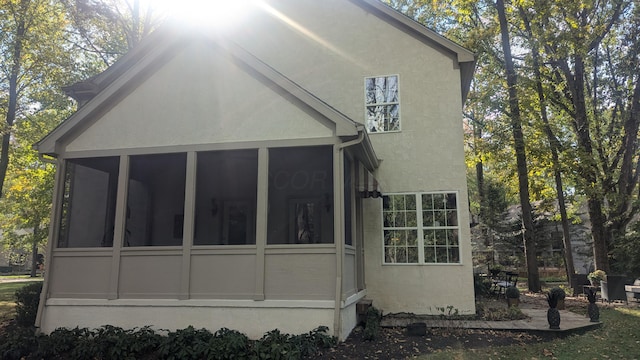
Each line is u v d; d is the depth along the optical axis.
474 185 31.19
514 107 16.06
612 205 18.86
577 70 18.09
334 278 7.25
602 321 9.28
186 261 7.62
